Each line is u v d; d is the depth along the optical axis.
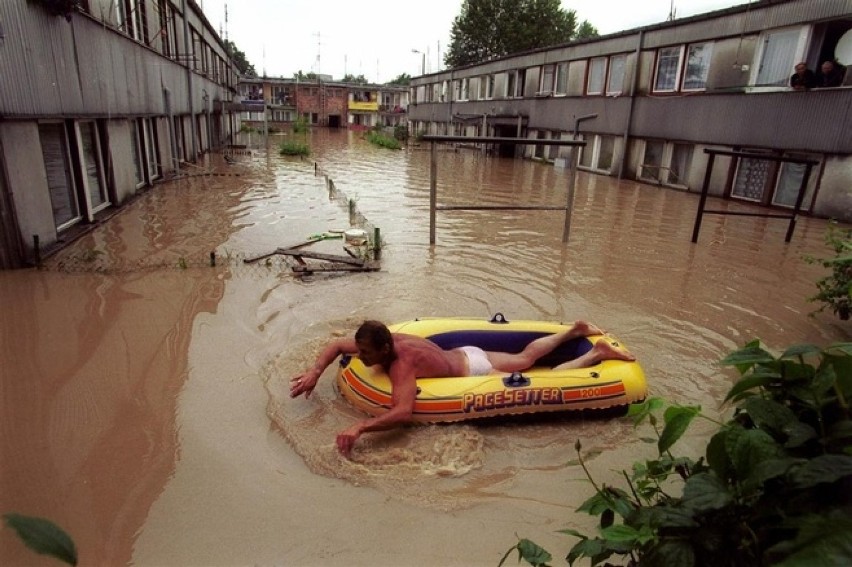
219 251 8.50
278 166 21.20
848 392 1.68
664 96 17.58
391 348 4.02
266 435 3.89
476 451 3.76
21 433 3.81
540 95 25.55
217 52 31.20
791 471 1.41
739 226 11.52
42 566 2.76
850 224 12.00
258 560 2.84
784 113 13.34
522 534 3.06
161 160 15.73
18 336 5.30
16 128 7.17
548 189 16.88
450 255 8.82
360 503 3.27
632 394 4.25
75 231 9.02
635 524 1.63
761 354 1.82
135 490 3.30
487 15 44.28
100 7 10.30
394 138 38.28
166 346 5.21
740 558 1.50
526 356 4.67
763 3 14.05
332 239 9.63
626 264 8.55
